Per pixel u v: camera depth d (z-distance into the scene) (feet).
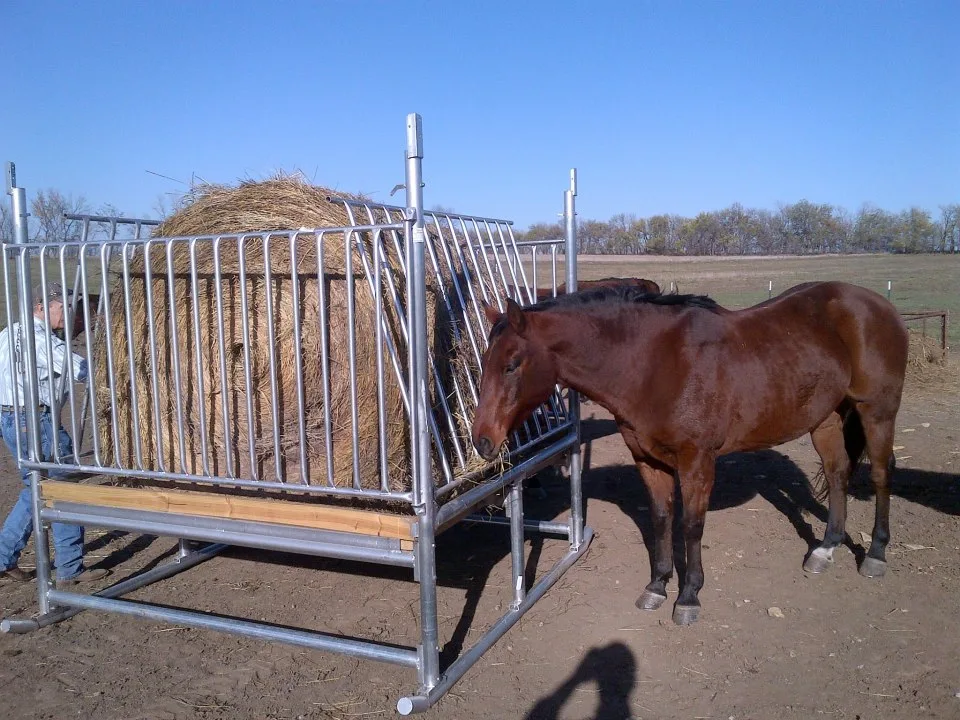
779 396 13.65
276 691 11.36
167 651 12.72
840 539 15.51
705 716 10.52
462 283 13.87
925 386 34.55
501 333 12.07
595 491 21.86
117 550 17.72
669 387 13.07
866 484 21.11
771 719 10.40
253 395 11.84
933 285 84.07
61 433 15.07
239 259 10.71
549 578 15.14
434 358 12.38
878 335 14.85
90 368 12.40
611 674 11.68
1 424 14.96
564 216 16.21
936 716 10.32
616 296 13.37
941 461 22.95
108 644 13.01
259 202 12.14
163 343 12.42
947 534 17.13
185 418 12.35
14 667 12.19
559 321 12.70
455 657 12.23
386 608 14.40
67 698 11.21
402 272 11.79
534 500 21.07
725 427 13.32
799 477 21.97
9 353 14.02
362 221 12.59
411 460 10.94
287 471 12.05
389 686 11.46
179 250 12.18
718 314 13.91
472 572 16.14
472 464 12.19
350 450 11.71
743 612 13.69
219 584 15.76
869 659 11.91
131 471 12.13
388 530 10.70
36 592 15.24
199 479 11.48
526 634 13.04
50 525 14.82
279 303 11.60
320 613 14.25
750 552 16.51
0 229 27.76
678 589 14.74
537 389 12.46
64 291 12.53
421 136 9.86
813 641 12.55
